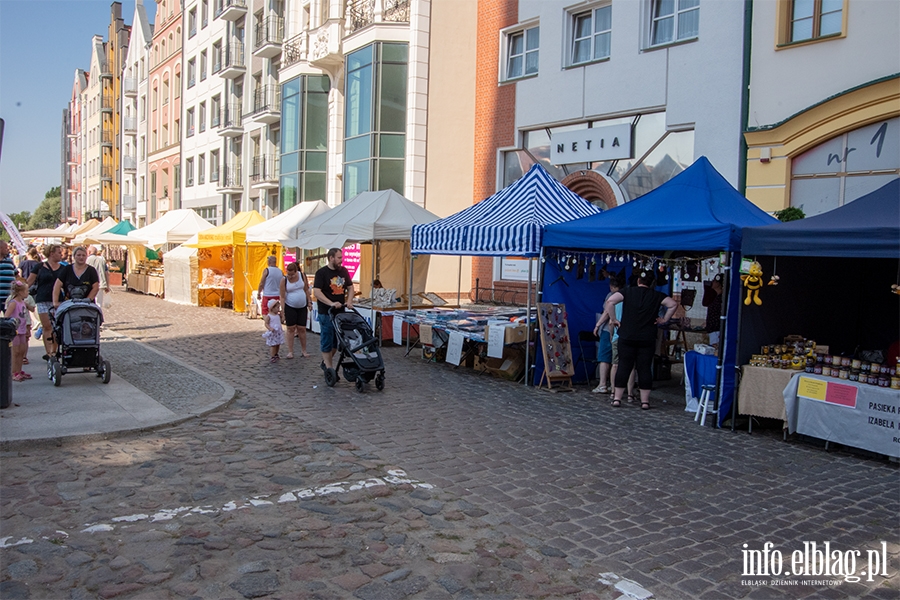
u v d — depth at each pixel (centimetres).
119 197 6038
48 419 699
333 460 623
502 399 917
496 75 1944
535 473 612
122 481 548
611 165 1647
